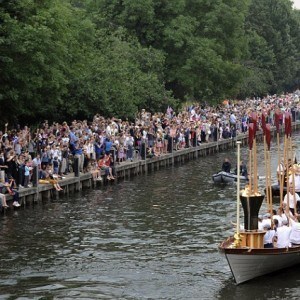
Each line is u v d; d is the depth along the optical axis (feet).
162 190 239.30
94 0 419.74
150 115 336.70
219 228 180.86
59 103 287.28
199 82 416.67
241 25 453.58
